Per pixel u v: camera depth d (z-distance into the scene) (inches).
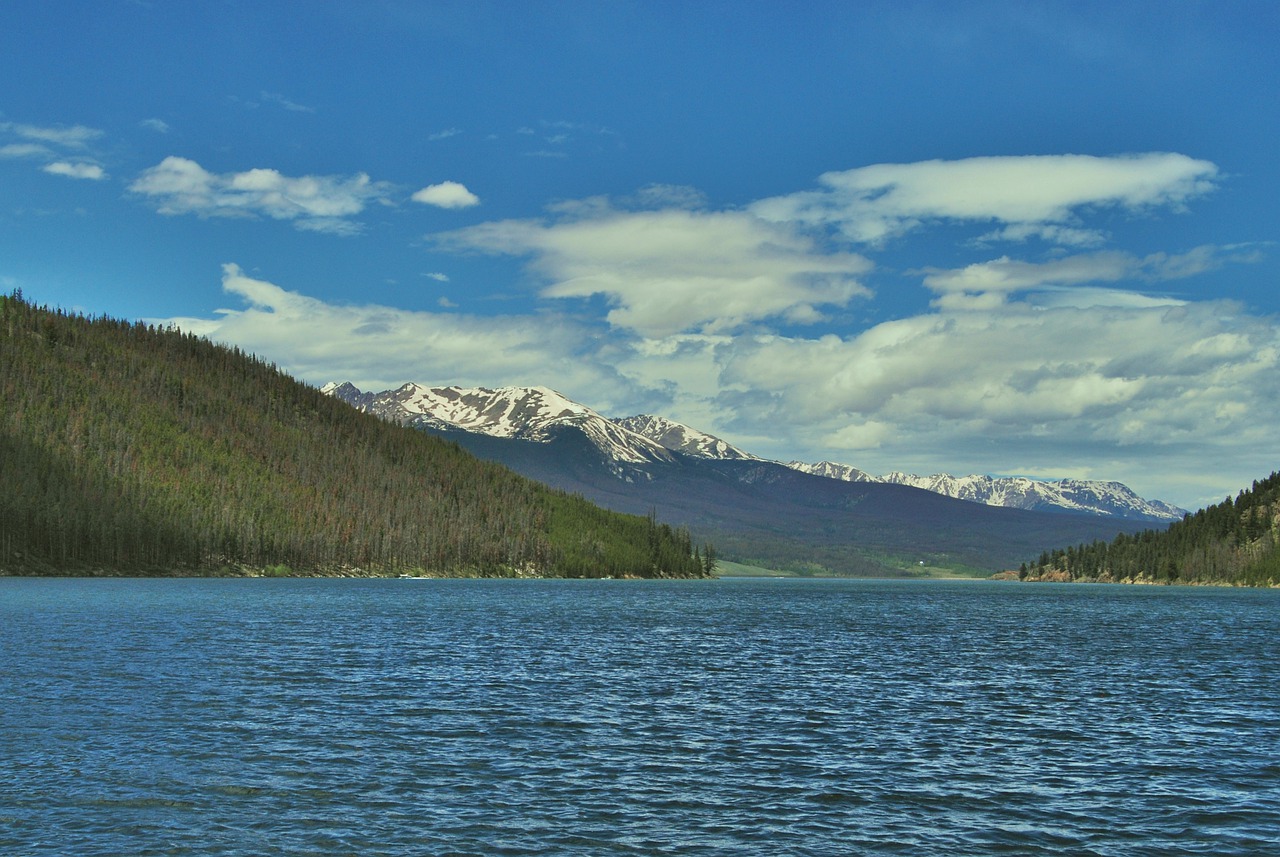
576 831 1438.2
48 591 7116.1
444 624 4945.9
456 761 1827.0
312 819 1472.7
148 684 2628.0
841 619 6294.3
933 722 2295.8
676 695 2650.1
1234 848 1402.6
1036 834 1454.2
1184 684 3011.8
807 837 1429.6
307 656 3346.5
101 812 1487.5
